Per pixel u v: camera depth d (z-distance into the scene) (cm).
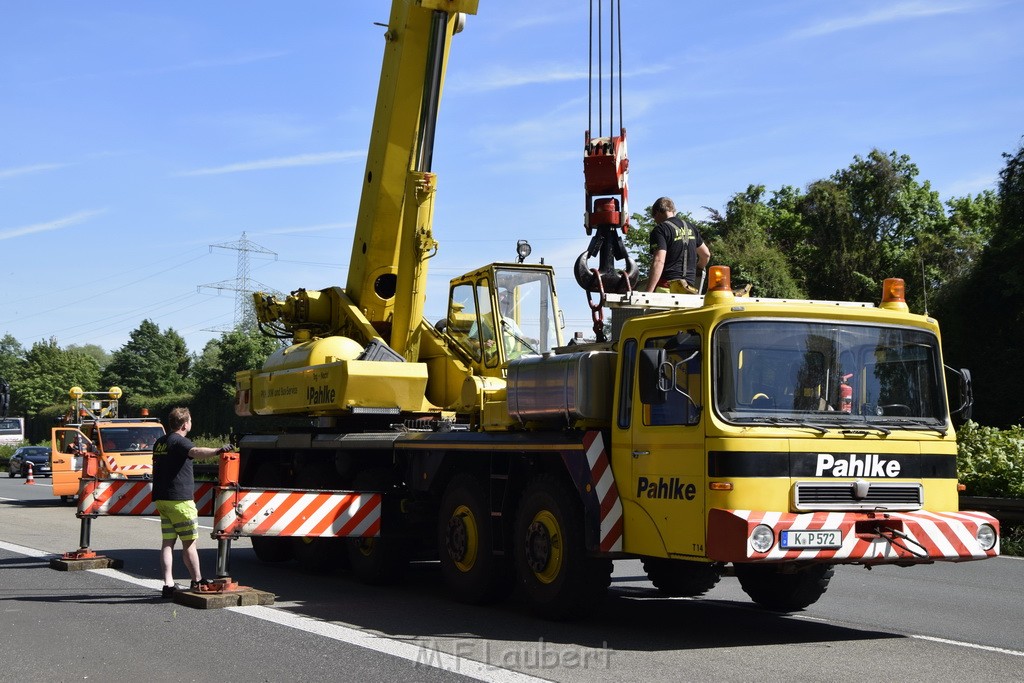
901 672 689
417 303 1258
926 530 760
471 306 1208
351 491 1077
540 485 893
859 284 3600
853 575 1228
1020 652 761
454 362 1214
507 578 961
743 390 759
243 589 977
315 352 1281
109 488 1249
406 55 1295
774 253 3306
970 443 1777
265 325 1473
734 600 1031
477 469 1010
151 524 1880
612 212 1011
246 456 1450
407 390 1195
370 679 661
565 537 854
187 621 867
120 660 721
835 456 766
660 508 789
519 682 650
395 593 1070
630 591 1098
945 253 3525
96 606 944
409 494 1104
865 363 802
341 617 898
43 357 10588
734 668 696
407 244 1250
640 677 666
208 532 1794
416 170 1259
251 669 691
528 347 1163
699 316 772
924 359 829
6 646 770
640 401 813
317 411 1263
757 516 723
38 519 2020
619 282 998
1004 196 2773
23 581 1105
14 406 10394
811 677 671
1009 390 2588
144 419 2606
